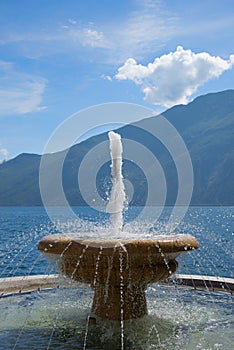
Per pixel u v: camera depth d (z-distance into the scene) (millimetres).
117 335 4594
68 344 4391
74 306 5754
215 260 11445
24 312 5477
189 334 4645
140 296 5016
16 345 4359
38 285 6711
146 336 4574
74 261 4668
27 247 15602
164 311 5488
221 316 5293
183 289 6691
